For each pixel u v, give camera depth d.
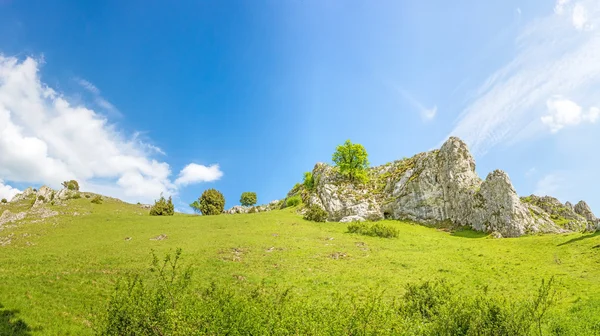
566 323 20.22
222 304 14.70
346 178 96.06
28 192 115.06
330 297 27.92
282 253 42.25
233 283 30.56
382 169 100.62
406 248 49.38
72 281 27.50
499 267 39.38
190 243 46.16
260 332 13.09
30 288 24.70
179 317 12.80
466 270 38.31
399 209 81.31
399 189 85.50
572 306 24.69
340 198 86.12
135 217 71.88
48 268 31.25
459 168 78.12
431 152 87.06
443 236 63.66
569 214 72.44
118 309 13.64
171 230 56.94
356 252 44.81
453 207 75.38
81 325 20.78
